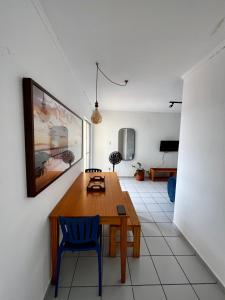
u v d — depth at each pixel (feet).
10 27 3.00
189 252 6.94
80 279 5.50
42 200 4.59
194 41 5.48
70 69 7.64
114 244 6.49
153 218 9.79
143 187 15.96
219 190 5.51
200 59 6.60
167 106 16.19
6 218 2.98
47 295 4.92
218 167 5.59
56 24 4.78
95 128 18.72
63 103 6.61
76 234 4.88
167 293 5.09
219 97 5.60
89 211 5.45
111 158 15.08
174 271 5.92
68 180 7.56
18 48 3.28
